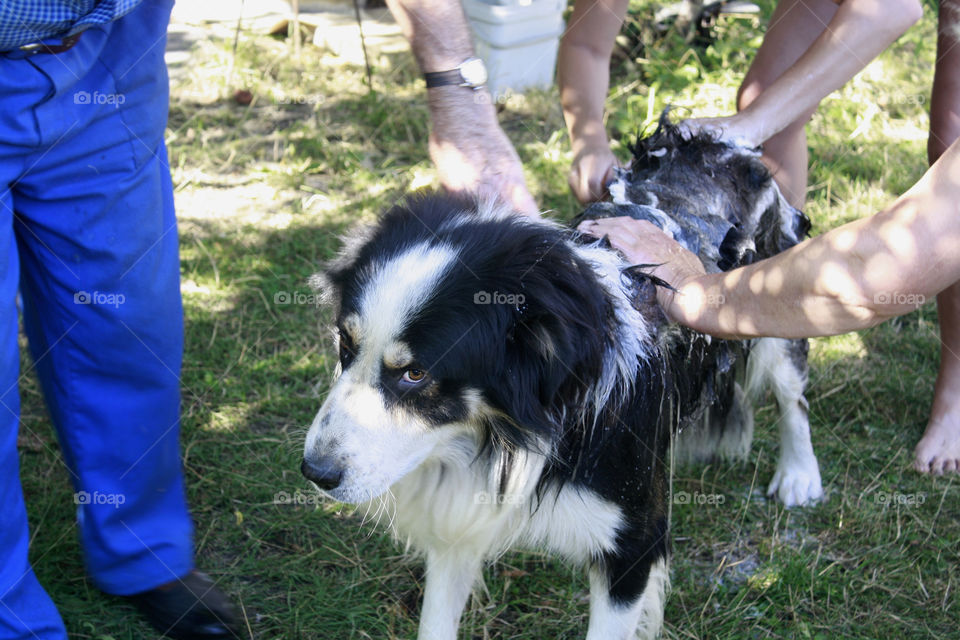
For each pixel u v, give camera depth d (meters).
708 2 6.29
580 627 2.64
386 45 6.25
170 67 5.86
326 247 4.25
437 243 2.09
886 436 3.48
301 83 5.83
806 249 1.91
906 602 2.73
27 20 1.78
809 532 3.04
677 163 2.75
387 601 2.71
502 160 2.30
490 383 2.11
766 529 3.05
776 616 2.69
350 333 2.09
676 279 2.23
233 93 5.68
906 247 1.75
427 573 2.51
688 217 2.60
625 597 2.34
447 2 2.12
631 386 2.20
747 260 2.66
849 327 1.92
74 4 1.83
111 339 2.26
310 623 2.59
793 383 3.12
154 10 2.12
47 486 2.96
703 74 5.88
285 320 3.86
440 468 2.32
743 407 3.15
